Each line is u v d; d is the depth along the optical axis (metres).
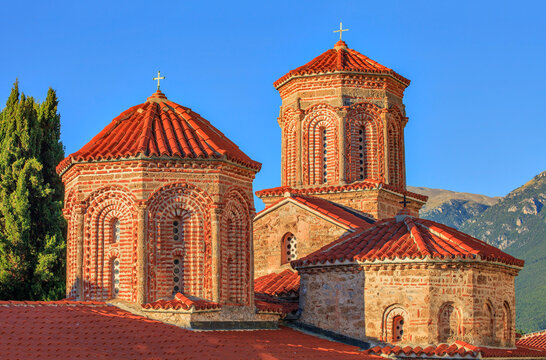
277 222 33.75
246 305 26.20
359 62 37.22
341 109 35.62
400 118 37.31
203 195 25.20
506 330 27.77
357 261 26.53
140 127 26.64
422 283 25.64
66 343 19.78
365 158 36.06
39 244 40.34
